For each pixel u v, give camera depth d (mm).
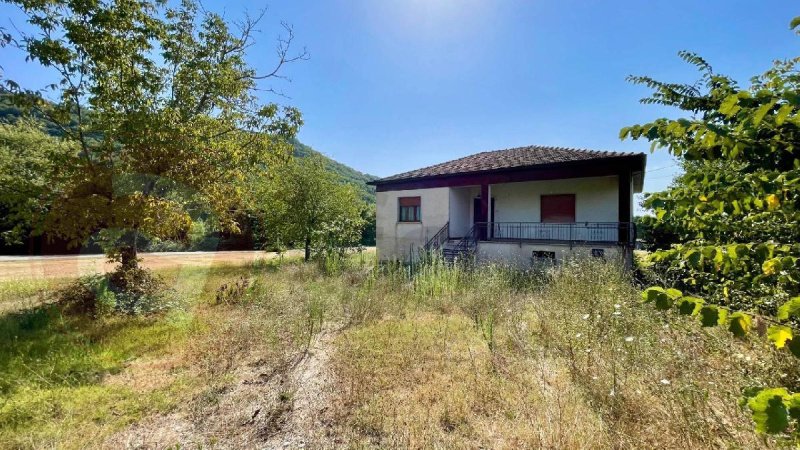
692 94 2900
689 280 3084
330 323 5773
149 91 7094
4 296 7164
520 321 5328
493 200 14227
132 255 6664
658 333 3490
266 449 2617
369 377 3732
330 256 12508
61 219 6137
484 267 9273
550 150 14539
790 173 1320
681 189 1806
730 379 2385
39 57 6266
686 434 2193
